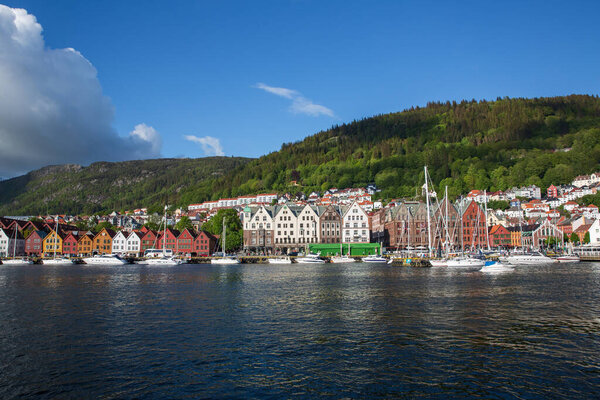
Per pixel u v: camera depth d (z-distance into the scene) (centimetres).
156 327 3581
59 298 5247
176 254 17362
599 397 2144
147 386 2289
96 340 3167
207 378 2405
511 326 3606
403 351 2894
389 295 5431
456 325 3647
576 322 3750
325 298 5194
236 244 17050
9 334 3341
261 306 4616
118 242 18388
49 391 2223
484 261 10975
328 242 16588
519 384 2316
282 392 2216
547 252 16738
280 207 17612
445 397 2152
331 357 2767
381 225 19212
